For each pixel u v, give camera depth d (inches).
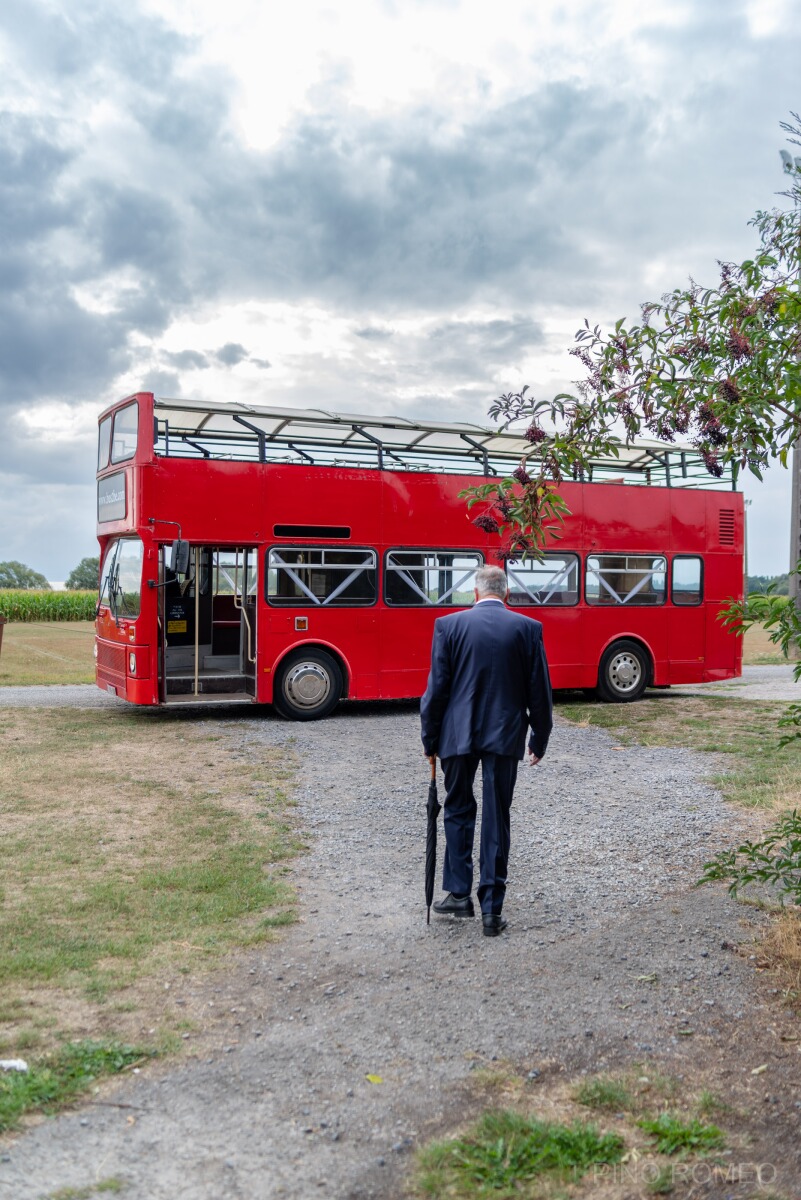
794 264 166.1
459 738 212.4
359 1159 125.0
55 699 631.8
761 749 446.6
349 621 550.0
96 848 275.3
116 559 544.7
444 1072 148.6
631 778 385.4
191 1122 132.9
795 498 761.6
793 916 217.9
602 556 625.0
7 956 189.9
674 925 215.8
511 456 599.8
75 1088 139.9
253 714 573.3
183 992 177.5
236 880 247.4
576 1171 121.9
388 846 287.1
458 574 575.8
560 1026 165.2
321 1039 159.3
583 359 172.7
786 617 161.5
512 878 254.2
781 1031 163.5
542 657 217.9
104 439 567.2
